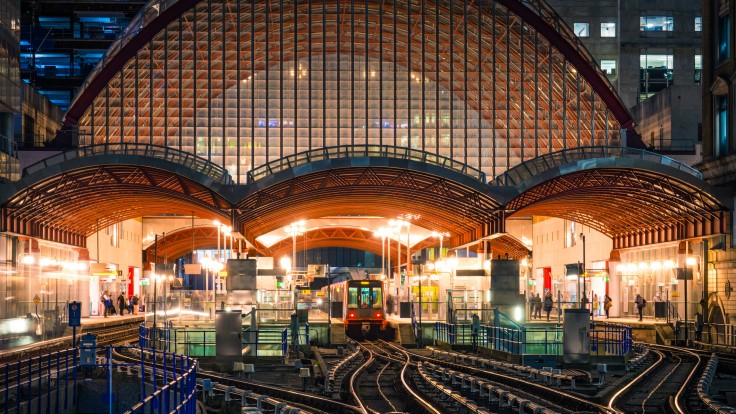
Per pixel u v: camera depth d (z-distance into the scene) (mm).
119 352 47688
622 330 46812
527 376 39531
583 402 29375
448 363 47375
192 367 23922
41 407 27969
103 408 32250
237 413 28984
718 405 27422
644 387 36688
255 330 46938
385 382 39812
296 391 33094
